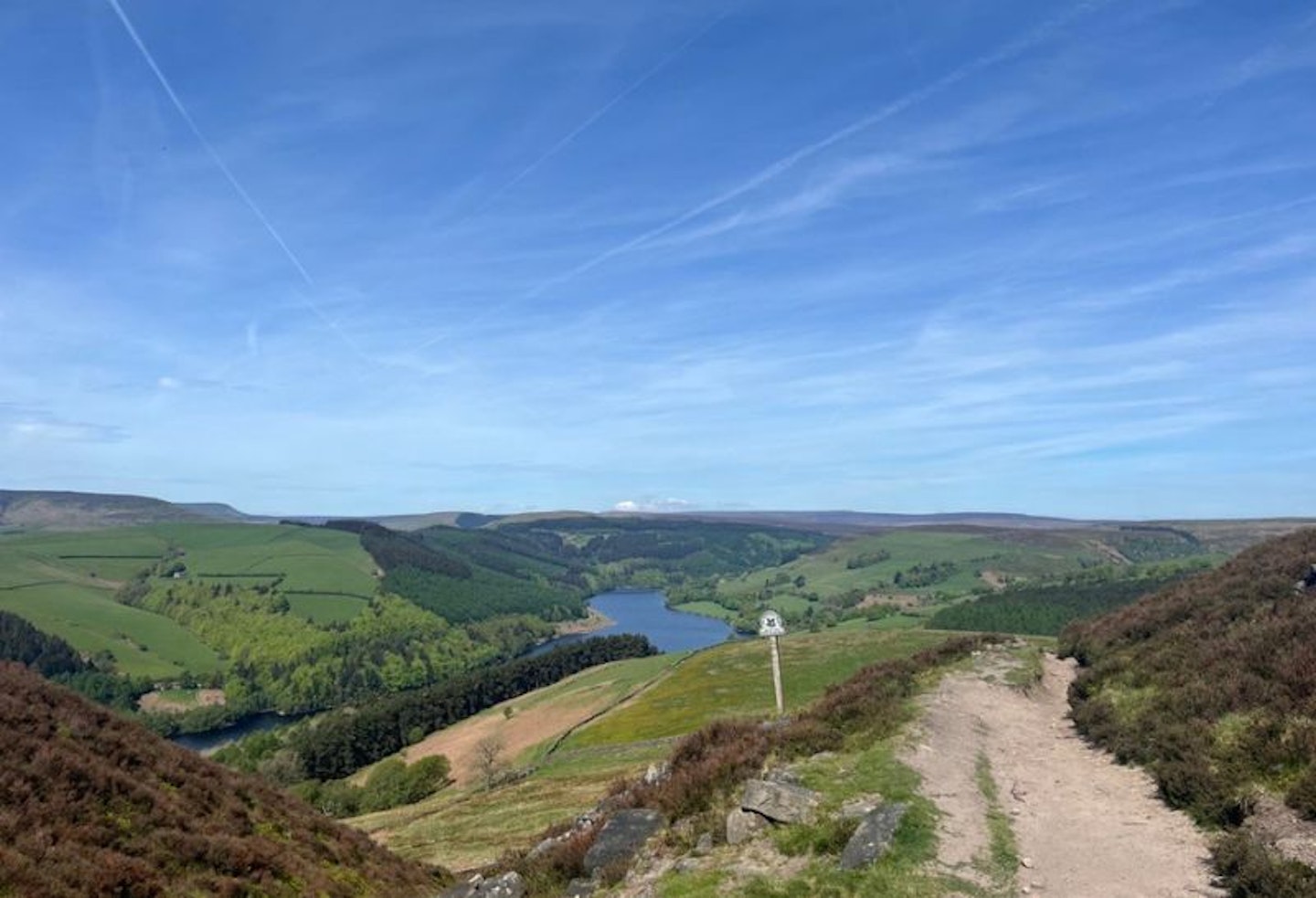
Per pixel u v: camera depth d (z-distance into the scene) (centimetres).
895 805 1608
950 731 2386
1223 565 4475
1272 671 2045
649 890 1543
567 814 5200
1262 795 1536
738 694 8425
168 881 2091
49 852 1909
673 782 2127
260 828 2847
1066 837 1573
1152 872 1359
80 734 2738
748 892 1403
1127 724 2266
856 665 8794
